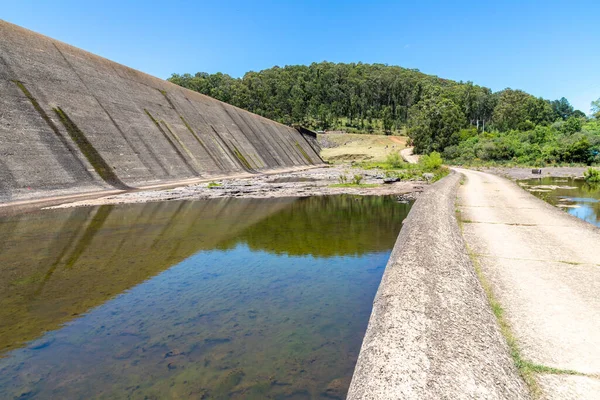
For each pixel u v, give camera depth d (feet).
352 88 496.23
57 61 106.63
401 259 18.53
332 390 13.47
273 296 23.99
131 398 13.43
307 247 37.52
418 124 302.45
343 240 40.57
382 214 58.75
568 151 184.85
